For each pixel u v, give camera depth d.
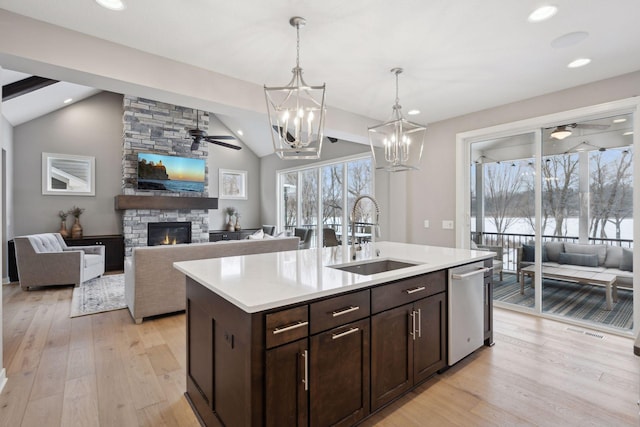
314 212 7.41
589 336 3.03
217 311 1.63
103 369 2.38
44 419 1.81
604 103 3.12
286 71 2.98
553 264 3.62
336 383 1.62
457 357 2.39
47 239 5.06
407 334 2.02
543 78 3.11
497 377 2.29
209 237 7.88
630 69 2.91
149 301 3.35
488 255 2.72
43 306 3.91
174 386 2.16
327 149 6.89
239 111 3.27
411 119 4.40
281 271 1.96
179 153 6.95
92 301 4.09
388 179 5.04
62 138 6.16
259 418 1.35
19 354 2.62
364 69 2.93
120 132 6.73
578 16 2.12
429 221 4.62
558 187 3.57
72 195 6.23
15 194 5.71
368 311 1.77
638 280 2.95
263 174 9.15
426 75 3.05
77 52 2.31
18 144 5.74
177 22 2.20
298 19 2.15
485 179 4.14
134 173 6.43
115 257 6.25
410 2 1.98
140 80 2.58
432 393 2.09
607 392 2.10
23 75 4.02
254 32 2.33
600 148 3.29
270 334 1.37
